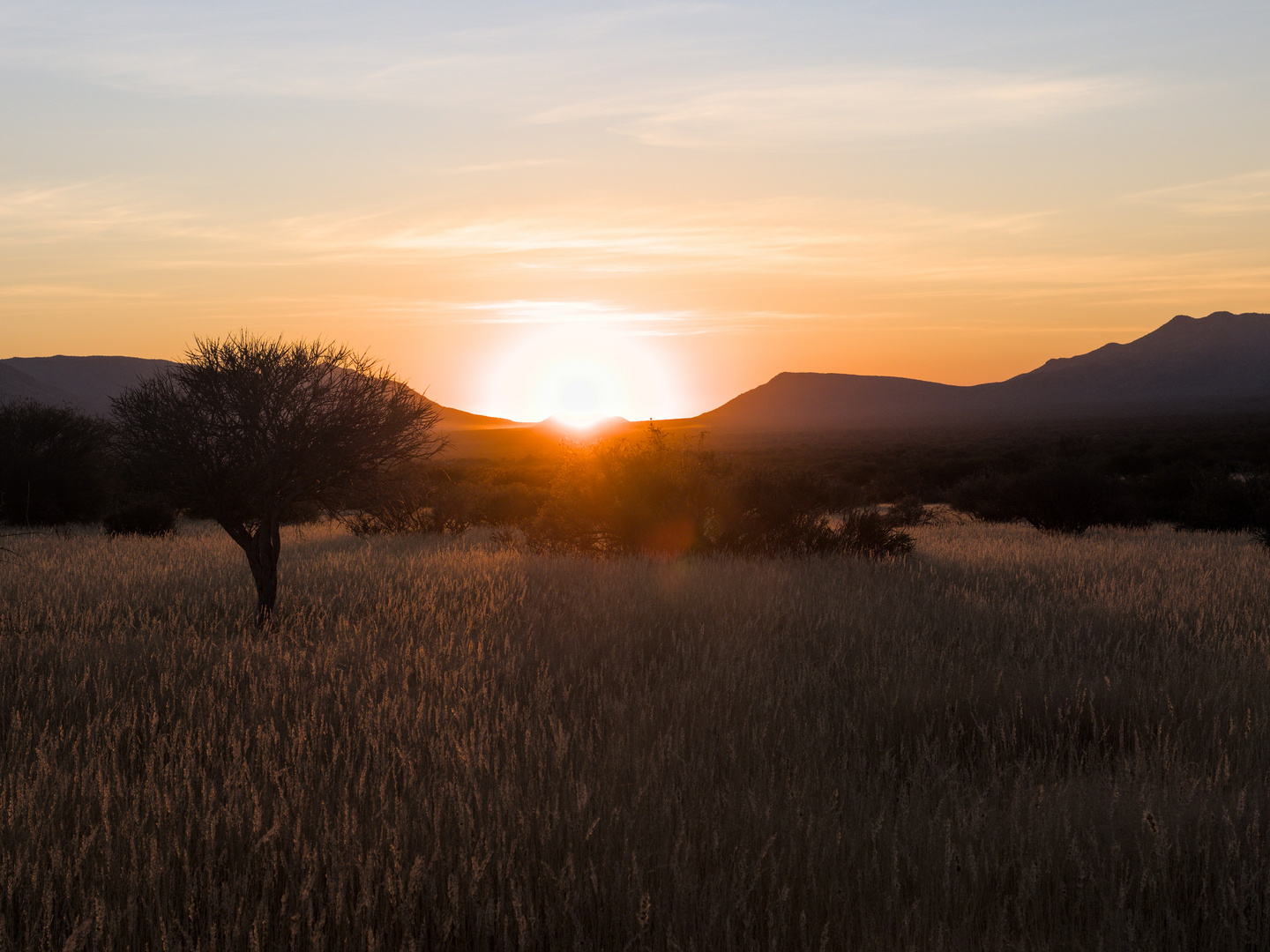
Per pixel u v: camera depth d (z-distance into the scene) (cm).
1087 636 875
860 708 631
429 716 577
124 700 635
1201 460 5722
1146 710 607
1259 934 350
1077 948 337
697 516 1661
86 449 2848
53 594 1114
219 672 712
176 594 1123
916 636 865
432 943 349
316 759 520
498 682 708
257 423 1016
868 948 335
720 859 389
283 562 1591
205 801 430
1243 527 2495
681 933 345
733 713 611
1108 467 5941
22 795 438
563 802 442
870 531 1686
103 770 493
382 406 1109
